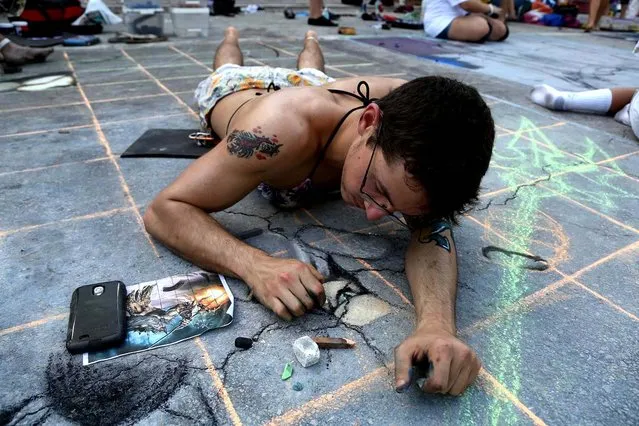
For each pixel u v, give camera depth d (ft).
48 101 10.66
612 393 4.20
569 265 5.90
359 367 4.30
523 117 10.98
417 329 4.29
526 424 3.88
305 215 6.67
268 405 3.91
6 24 15.90
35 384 3.97
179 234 5.20
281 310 4.55
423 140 3.92
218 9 25.49
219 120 7.57
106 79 12.50
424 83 4.25
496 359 4.48
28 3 16.57
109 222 6.22
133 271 5.31
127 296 4.86
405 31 23.02
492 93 12.80
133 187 7.11
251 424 3.75
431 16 21.39
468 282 5.49
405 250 6.00
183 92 11.62
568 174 8.36
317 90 5.53
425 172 3.94
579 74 15.65
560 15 27.27
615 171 8.54
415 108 4.03
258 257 4.99
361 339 4.60
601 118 11.30
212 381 4.09
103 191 6.97
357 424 3.80
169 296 4.91
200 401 3.91
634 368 4.46
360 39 19.99
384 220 6.64
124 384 4.01
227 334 4.57
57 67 13.44
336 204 6.98
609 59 18.31
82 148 8.34
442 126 3.92
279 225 6.40
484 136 4.09
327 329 4.70
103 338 4.28
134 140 8.77
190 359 4.28
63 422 3.68
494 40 21.16
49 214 6.33
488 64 16.49
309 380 4.14
